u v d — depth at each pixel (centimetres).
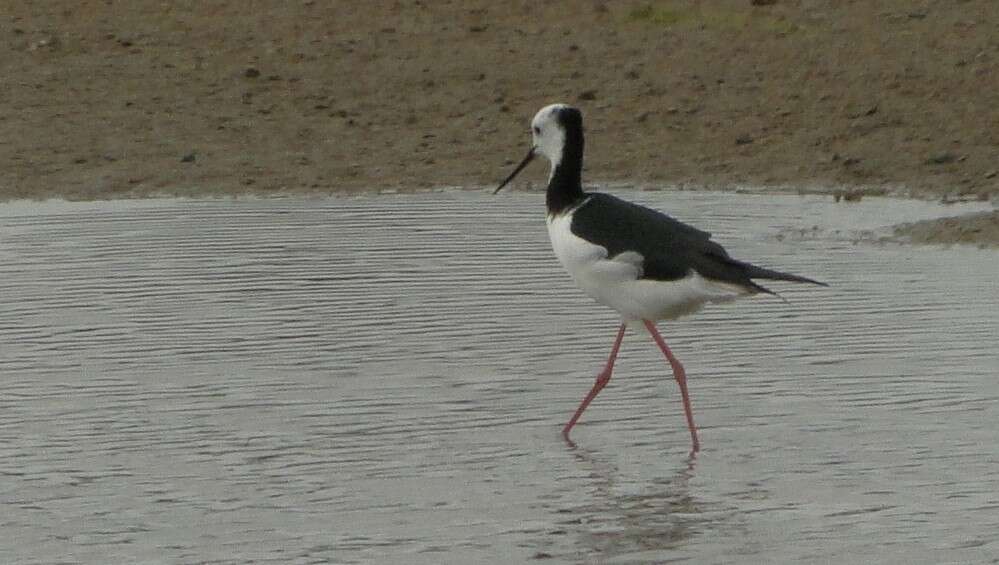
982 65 2047
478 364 1216
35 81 2075
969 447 1053
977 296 1357
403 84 2080
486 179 1792
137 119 1970
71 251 1506
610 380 1192
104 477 1016
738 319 1320
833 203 1688
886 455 1046
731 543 925
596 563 899
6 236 1563
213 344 1252
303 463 1038
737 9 2319
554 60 2145
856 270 1439
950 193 1712
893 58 2095
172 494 991
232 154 1869
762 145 1881
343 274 1432
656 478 1021
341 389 1162
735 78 2070
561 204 1184
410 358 1225
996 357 1211
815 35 2198
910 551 909
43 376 1185
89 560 903
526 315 1324
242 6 2355
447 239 1548
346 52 2180
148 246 1525
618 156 1864
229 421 1104
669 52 2162
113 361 1216
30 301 1352
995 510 961
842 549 914
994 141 1841
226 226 1602
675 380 1192
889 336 1266
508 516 964
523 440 1082
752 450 1063
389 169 1823
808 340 1266
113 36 2223
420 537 933
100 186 1761
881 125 1908
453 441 1077
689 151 1873
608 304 1146
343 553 911
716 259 1095
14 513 966
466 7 2358
